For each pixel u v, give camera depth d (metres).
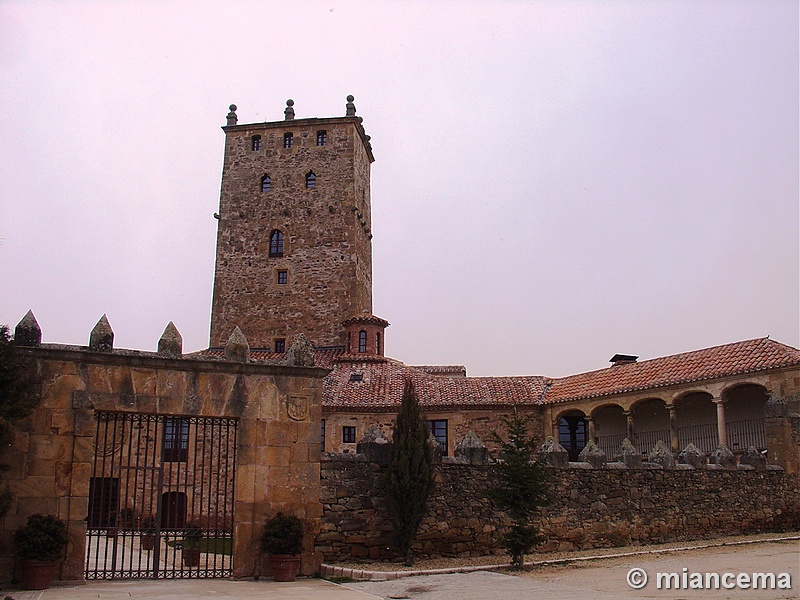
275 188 51.94
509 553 18.66
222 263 51.25
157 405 16.27
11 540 14.80
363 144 54.78
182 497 30.70
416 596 13.84
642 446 34.41
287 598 13.27
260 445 17.00
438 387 37.25
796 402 27.70
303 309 49.69
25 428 15.22
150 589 14.48
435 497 19.52
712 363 31.38
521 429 19.34
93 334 16.20
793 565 17.69
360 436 34.62
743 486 26.16
